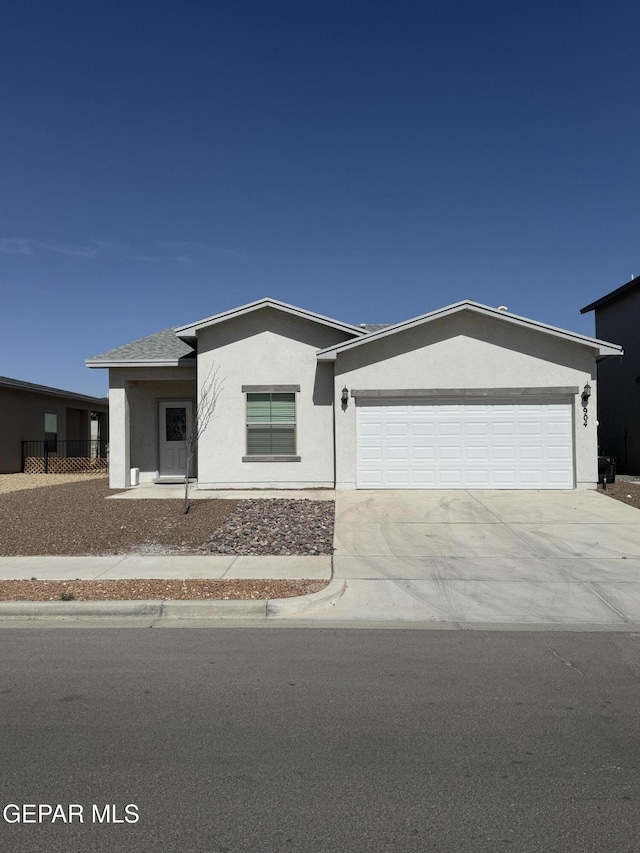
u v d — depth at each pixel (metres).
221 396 17.88
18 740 4.64
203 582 9.00
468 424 16.97
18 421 27.41
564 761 4.34
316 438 17.77
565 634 7.20
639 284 22.80
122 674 5.95
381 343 17.03
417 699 5.39
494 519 13.31
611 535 11.95
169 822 3.66
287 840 3.49
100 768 4.25
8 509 14.59
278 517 13.56
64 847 3.45
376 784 4.04
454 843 3.47
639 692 5.55
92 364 18.80
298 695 5.46
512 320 16.66
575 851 3.41
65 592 8.44
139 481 19.73
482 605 8.25
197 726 4.87
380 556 10.62
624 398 24.33
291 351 17.86
